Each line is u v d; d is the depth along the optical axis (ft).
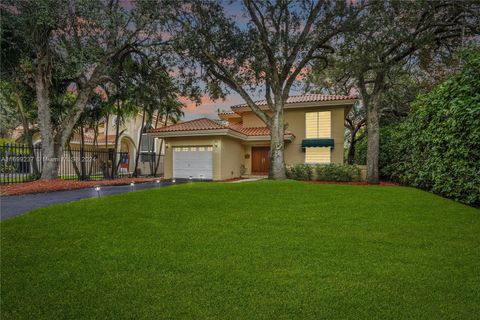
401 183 63.05
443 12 61.11
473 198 30.32
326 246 18.34
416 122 47.98
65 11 57.41
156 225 23.12
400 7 56.08
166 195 35.45
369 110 69.21
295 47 60.08
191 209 28.45
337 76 90.33
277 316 10.68
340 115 85.81
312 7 59.41
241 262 15.78
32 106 80.48
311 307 11.27
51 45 64.80
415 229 21.83
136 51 76.79
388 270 14.62
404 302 11.59
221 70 64.64
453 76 35.37
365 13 57.00
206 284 13.23
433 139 39.09
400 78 86.43
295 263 15.62
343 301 11.68
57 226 22.70
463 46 53.01
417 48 61.62
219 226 22.98
